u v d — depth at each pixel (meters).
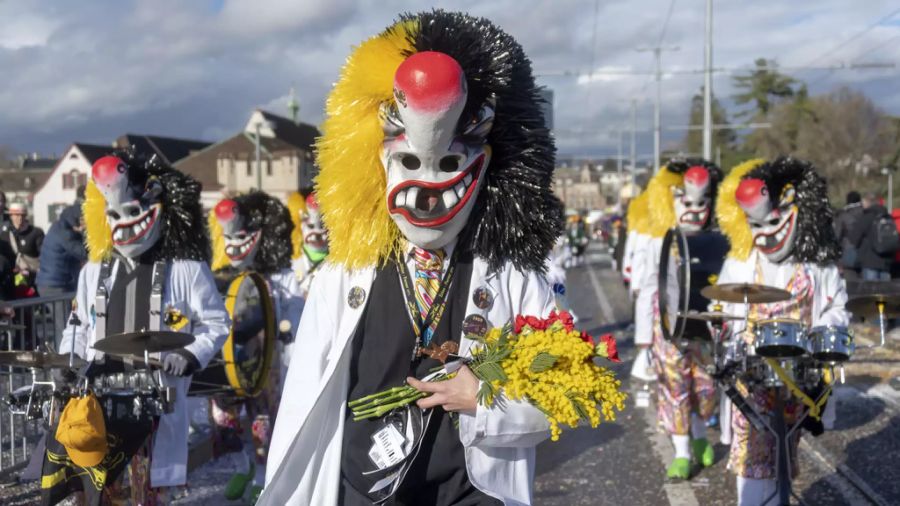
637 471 6.30
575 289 19.14
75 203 8.80
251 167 47.66
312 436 2.88
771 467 4.82
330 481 2.88
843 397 8.13
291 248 6.89
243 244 6.55
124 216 4.42
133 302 4.46
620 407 2.76
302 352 2.93
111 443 4.04
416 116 2.71
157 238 4.54
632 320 12.67
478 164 2.89
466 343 2.89
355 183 2.95
